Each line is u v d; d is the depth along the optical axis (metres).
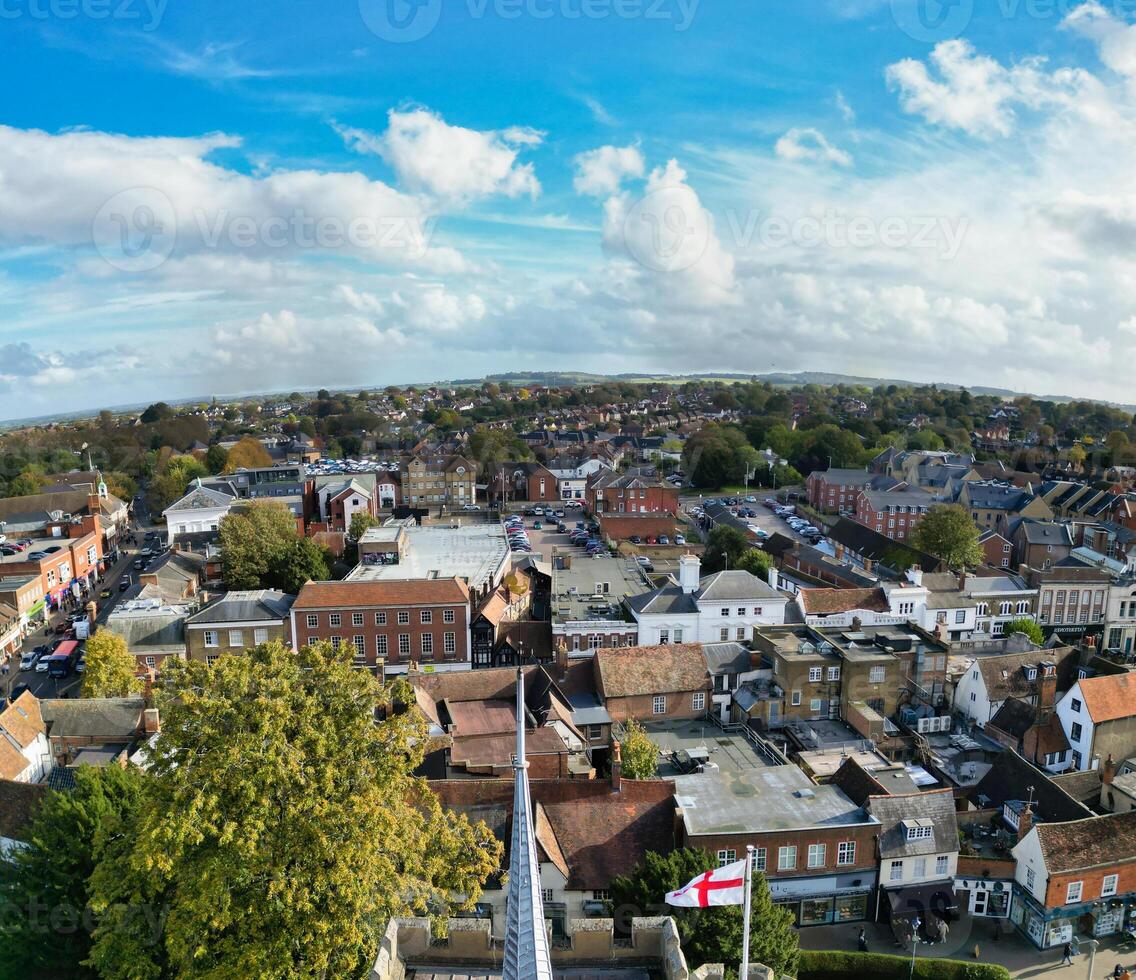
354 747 38.84
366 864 35.09
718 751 69.31
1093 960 49.69
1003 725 74.25
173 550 133.50
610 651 77.38
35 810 52.09
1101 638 111.88
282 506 143.88
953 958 51.44
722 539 138.88
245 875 34.50
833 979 48.84
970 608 105.56
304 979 34.28
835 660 76.88
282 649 43.59
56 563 126.81
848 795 57.72
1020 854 54.41
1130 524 155.50
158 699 40.22
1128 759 66.81
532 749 60.34
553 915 49.75
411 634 93.56
